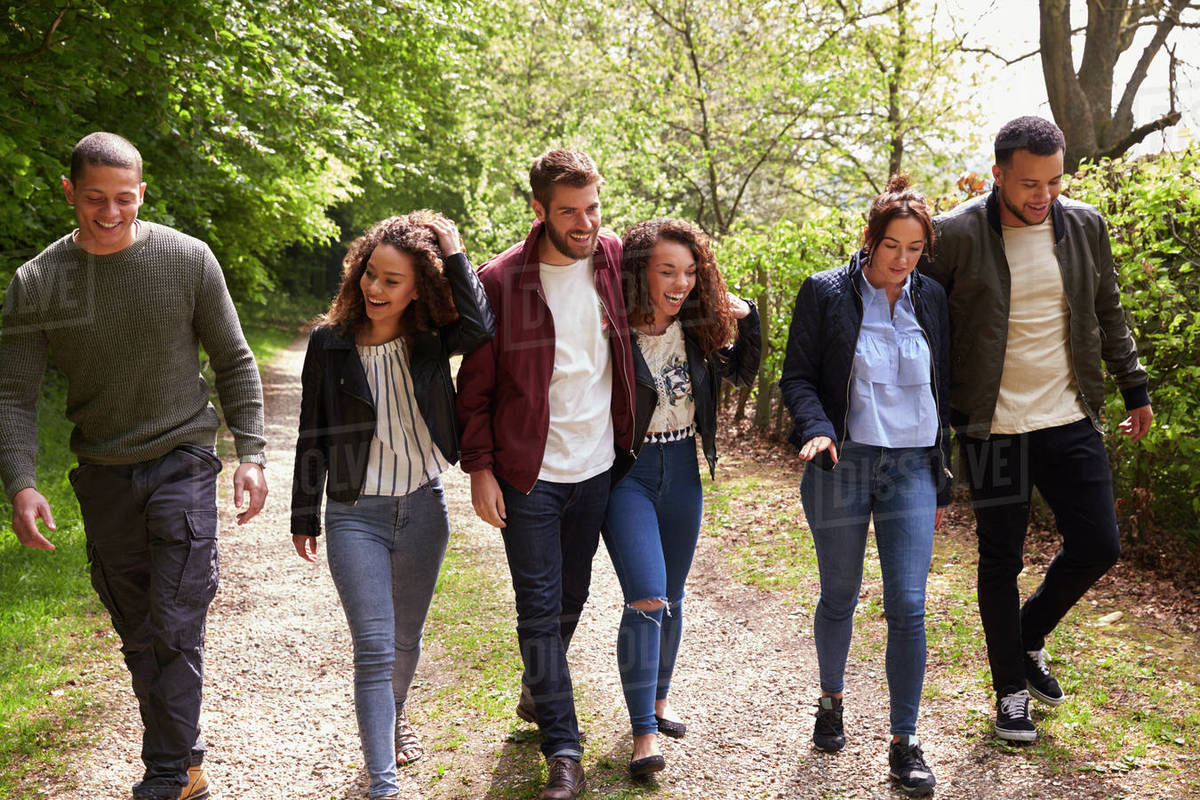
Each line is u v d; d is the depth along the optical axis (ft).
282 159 36.91
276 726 12.41
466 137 72.33
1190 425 15.37
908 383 10.30
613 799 9.81
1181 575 14.99
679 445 10.70
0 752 11.43
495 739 11.44
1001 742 10.63
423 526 10.28
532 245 10.01
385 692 9.66
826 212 27.48
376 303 9.62
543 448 9.95
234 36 28.04
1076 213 10.86
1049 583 11.21
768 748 11.00
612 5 54.54
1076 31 34.30
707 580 17.38
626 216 54.85
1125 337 11.41
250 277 56.95
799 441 10.44
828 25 46.93
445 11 42.01
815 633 11.00
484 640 14.74
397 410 10.02
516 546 10.07
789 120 50.47
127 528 10.00
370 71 44.27
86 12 23.88
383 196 87.56
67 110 25.12
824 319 10.54
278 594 17.83
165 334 9.80
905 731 10.00
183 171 36.04
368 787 10.65
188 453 10.02
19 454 9.70
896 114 47.67
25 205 26.43
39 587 17.25
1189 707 11.06
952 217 10.85
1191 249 15.75
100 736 11.96
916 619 10.00
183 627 9.64
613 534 10.36
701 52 51.93
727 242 32.53
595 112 67.00
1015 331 10.80
